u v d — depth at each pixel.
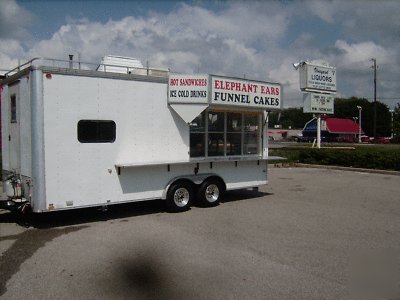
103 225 7.59
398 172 16.50
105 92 7.71
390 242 6.52
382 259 5.66
